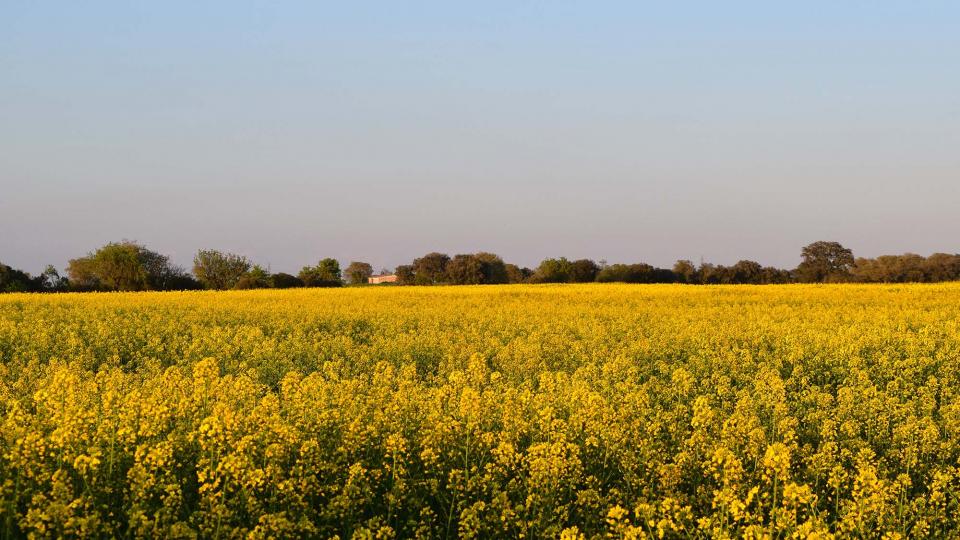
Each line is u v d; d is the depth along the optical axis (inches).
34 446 319.9
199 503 306.7
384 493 346.9
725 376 698.2
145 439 378.9
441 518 340.5
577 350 900.0
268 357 841.5
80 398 469.4
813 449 475.5
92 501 294.8
